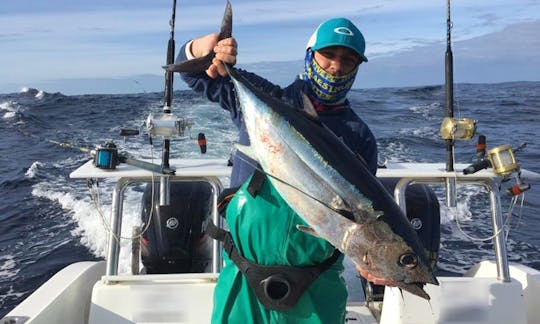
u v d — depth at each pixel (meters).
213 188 2.92
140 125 14.92
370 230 1.69
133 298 2.53
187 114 14.27
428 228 3.27
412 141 12.81
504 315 2.60
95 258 5.58
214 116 13.88
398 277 1.70
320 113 2.09
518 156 11.84
